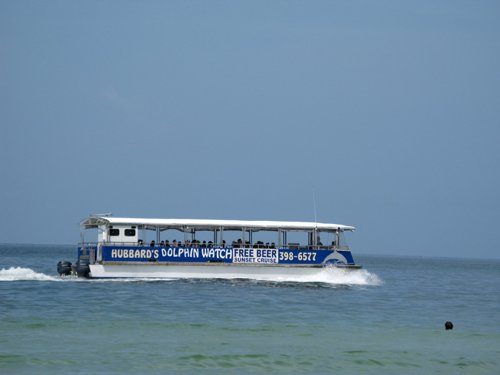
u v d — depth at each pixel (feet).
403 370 200.03
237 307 305.32
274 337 238.89
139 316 273.95
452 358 215.31
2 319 260.42
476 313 325.01
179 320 266.98
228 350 215.72
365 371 197.77
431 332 260.01
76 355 203.21
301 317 285.23
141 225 390.01
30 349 209.56
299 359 207.72
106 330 242.58
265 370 195.00
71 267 419.74
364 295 378.94
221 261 391.45
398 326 271.90
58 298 319.47
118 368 190.90
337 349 222.69
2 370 185.98
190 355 207.51
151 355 206.18
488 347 233.35
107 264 381.40
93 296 326.85
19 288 354.95
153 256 385.09
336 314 298.35
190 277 389.19
